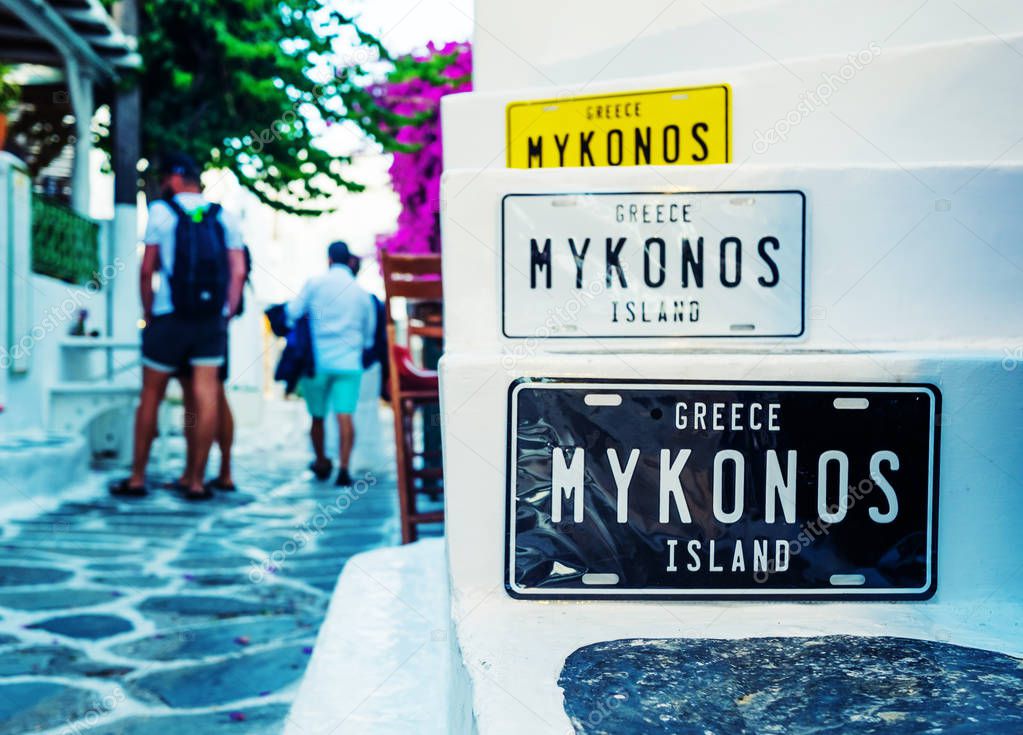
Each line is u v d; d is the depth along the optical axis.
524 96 1.60
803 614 1.18
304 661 2.46
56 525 4.61
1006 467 1.21
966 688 0.95
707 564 1.20
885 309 1.28
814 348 1.28
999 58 1.45
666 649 1.05
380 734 1.23
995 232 1.28
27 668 2.40
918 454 1.21
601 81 1.69
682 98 1.54
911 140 1.48
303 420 15.42
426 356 6.53
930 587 1.21
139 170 10.56
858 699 0.92
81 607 3.02
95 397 6.60
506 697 0.91
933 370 1.21
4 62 9.16
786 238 1.28
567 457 1.20
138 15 9.75
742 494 1.20
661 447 1.20
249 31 10.38
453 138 1.62
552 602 1.20
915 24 1.67
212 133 10.72
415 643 1.59
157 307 5.46
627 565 1.20
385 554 2.25
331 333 6.26
